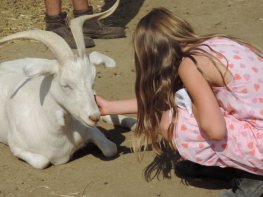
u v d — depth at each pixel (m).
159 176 7.52
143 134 7.50
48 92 7.45
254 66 6.48
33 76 7.42
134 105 7.36
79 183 7.42
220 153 6.56
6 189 7.34
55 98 7.27
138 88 6.82
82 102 6.95
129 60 11.58
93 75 7.07
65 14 12.80
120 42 12.67
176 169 7.64
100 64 7.32
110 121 9.04
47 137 7.64
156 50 6.50
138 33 6.61
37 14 14.84
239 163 6.56
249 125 6.50
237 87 6.41
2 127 8.39
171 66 6.52
